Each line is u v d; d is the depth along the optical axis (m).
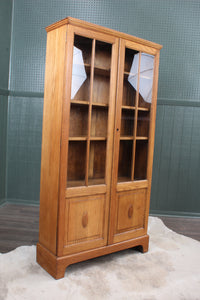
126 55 2.13
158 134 3.36
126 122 2.22
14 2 3.31
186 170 3.40
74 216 1.98
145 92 2.30
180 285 1.92
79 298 1.73
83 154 1.99
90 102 1.97
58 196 1.89
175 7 3.21
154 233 2.81
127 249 2.46
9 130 3.45
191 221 3.29
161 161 3.39
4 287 1.79
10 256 2.17
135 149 2.30
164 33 3.25
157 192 3.43
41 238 2.10
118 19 3.25
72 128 1.93
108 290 1.82
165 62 3.28
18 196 3.53
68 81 1.83
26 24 3.32
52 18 3.29
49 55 1.97
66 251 1.96
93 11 3.25
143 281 1.94
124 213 2.27
